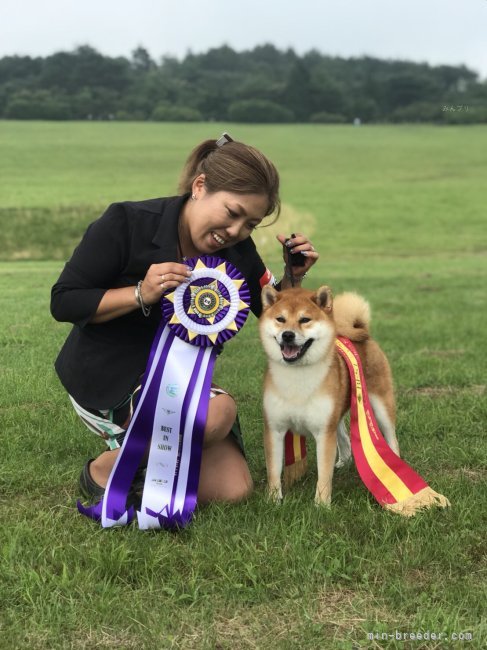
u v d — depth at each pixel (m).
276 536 3.19
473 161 47.47
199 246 3.41
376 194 34.88
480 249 23.44
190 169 3.51
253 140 56.41
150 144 47.78
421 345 7.84
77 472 3.91
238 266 3.76
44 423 4.57
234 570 2.89
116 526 3.26
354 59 111.50
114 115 69.50
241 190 3.22
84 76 75.69
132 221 3.34
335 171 42.84
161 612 2.62
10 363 5.78
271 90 81.06
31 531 3.15
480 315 10.05
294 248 3.87
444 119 68.69
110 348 3.43
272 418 3.71
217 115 76.81
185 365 3.46
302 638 2.50
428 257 21.09
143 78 81.31
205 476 3.58
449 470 4.23
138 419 3.37
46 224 19.62
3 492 3.69
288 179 38.91
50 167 34.59
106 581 2.81
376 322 9.23
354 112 79.06
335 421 3.69
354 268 17.09
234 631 2.55
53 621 2.56
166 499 3.32
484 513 3.48
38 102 66.12
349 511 3.51
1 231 18.45
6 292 9.36
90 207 22.31
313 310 3.60
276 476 3.72
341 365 3.85
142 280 3.35
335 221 27.97
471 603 2.73
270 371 3.71
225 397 3.53
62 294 3.29
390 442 4.34
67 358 3.51
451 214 30.42
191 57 112.94
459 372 6.41
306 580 2.86
